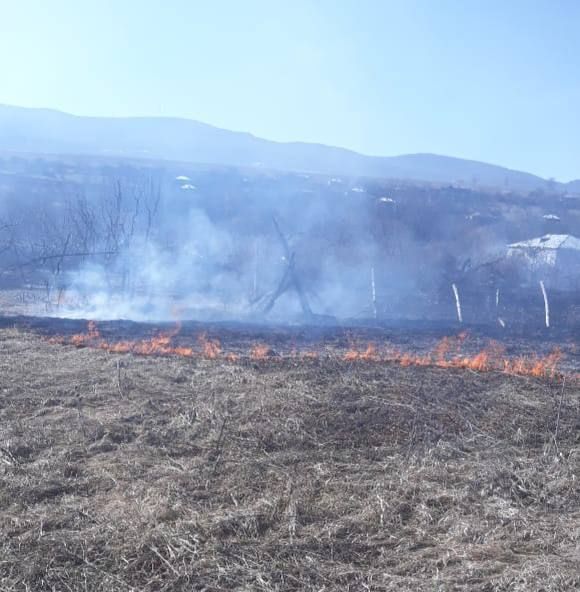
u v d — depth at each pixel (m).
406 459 5.79
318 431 6.32
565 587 3.79
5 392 7.18
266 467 5.50
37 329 11.23
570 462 5.81
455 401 7.25
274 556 4.20
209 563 4.05
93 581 3.88
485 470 5.51
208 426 6.32
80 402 6.99
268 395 7.13
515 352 11.79
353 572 4.05
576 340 13.40
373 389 7.46
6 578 3.89
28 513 4.63
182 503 4.79
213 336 11.48
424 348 11.70
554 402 7.33
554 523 4.72
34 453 5.71
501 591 3.83
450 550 4.31
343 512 4.80
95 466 5.45
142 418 6.55
